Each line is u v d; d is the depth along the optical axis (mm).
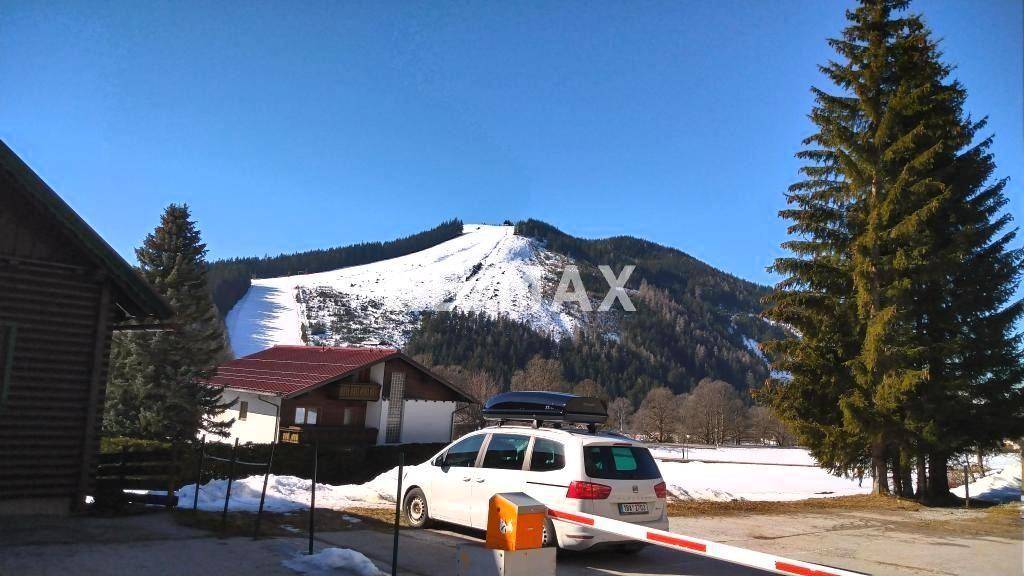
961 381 17125
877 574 8383
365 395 37188
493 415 9875
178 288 35594
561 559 8289
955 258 17109
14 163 8523
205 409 35500
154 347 33969
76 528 8016
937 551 10172
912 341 17953
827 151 19172
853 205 18922
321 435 34656
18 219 8922
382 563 7203
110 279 9609
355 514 10203
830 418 18547
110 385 33969
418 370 40000
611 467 8250
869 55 19016
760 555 5090
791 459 53125
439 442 39438
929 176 18141
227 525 8562
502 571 5160
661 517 8453
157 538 7637
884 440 17812
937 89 18797
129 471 9445
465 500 9109
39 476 8766
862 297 17688
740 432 93938
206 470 23062
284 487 11836
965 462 18844
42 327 8969
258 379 38844
